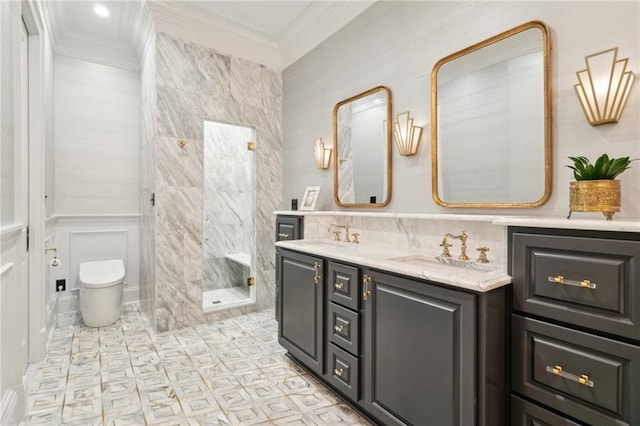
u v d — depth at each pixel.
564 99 1.51
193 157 3.14
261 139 3.61
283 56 3.63
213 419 1.76
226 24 3.13
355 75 2.71
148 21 3.03
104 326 3.09
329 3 2.77
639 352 0.98
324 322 2.06
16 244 1.66
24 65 2.31
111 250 3.72
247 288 3.79
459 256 1.91
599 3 1.40
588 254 1.09
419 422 1.44
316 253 2.09
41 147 2.41
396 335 1.56
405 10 2.27
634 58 1.31
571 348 1.13
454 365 1.30
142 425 1.70
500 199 1.74
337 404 1.91
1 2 1.47
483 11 1.82
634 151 1.31
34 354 2.35
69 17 3.11
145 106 3.44
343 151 2.83
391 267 1.57
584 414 1.10
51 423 1.70
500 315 1.28
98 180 3.65
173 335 2.90
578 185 1.27
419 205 2.18
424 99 2.15
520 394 1.27
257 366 2.36
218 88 3.29
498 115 1.75
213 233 4.09
